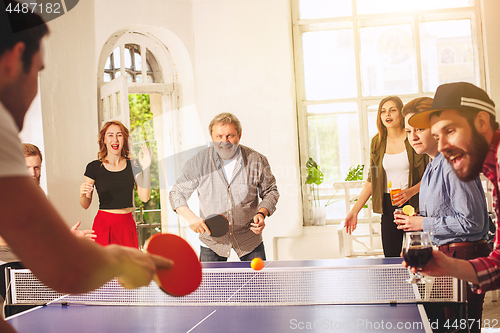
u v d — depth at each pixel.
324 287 1.76
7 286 1.86
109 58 4.32
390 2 4.60
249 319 1.44
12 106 0.52
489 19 4.38
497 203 1.12
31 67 0.52
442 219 1.86
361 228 4.46
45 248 0.45
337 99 4.66
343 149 4.69
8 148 0.44
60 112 3.64
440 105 1.62
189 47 4.52
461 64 4.54
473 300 1.68
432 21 4.55
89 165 3.13
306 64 4.73
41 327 1.45
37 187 0.46
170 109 4.59
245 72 4.52
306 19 4.67
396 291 1.64
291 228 4.46
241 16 4.52
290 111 4.48
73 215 3.73
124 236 3.01
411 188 2.84
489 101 1.56
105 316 1.57
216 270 1.97
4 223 0.43
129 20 4.21
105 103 4.02
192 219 2.61
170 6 4.41
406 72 4.60
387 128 3.03
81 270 0.48
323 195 4.71
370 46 4.64
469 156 1.59
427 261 1.18
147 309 1.64
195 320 1.46
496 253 1.16
